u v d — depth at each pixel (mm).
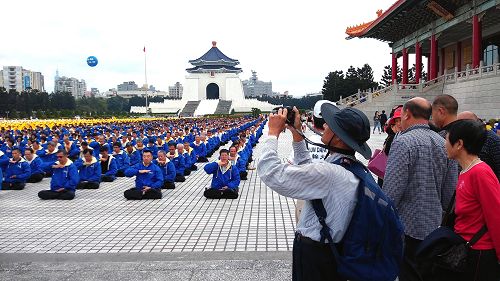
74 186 12625
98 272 6164
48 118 58500
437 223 4258
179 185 15000
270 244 7797
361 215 3148
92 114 72938
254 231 8758
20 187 14203
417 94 41688
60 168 12594
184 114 101500
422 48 52219
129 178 16812
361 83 72000
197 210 10859
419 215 4234
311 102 124500
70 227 9133
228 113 99875
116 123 48875
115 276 6000
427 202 4238
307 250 3314
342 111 3398
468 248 3818
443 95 5027
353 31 54094
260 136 37750
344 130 3320
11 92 74812
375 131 38719
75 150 18516
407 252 4273
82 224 9398
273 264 6453
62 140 22109
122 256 7086
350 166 3316
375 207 3164
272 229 8906
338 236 3209
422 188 4234
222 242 7949
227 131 34562
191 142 25219
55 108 85812
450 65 50031
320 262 3260
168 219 9867
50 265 6504
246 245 7742
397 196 4230
